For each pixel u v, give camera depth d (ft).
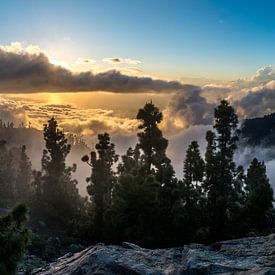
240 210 178.91
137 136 189.78
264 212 179.01
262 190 176.24
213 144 184.34
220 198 174.81
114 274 57.36
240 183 201.46
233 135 182.09
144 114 186.70
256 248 62.85
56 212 247.50
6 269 44.04
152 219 170.71
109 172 211.41
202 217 181.06
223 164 181.88
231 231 180.14
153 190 170.09
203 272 54.19
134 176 176.24
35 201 252.42
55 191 258.37
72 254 75.51
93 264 61.05
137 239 165.78
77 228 209.87
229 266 54.54
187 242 167.84
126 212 173.37
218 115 180.65
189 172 189.26
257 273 50.37
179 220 165.07
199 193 185.06
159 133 188.44
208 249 66.69
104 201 210.18
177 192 174.70
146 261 61.52
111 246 69.82
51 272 64.75
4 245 44.75
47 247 163.12
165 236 168.96
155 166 189.16
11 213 47.16
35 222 222.07
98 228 201.36
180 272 55.62
